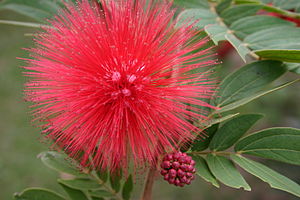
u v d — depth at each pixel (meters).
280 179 0.21
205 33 0.24
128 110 0.22
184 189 0.51
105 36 0.22
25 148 0.55
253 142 0.22
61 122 0.21
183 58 0.21
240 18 0.24
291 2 0.26
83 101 0.22
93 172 0.23
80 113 0.22
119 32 0.22
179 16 0.23
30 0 0.26
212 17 0.25
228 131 0.22
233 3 0.26
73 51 0.22
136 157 0.21
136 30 0.22
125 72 0.22
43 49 0.22
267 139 0.22
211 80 0.23
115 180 0.24
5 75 0.63
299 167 0.44
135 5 0.22
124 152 0.21
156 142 0.21
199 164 0.22
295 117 0.46
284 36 0.23
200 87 0.21
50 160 0.23
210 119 0.22
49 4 0.26
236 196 0.50
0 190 0.51
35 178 0.52
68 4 0.23
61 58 0.22
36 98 0.22
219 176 0.22
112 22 0.22
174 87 0.21
